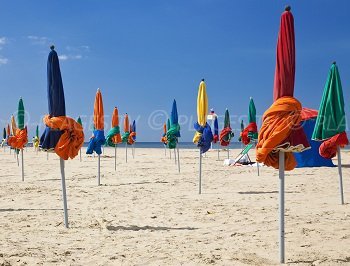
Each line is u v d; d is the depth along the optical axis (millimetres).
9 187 13430
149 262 5113
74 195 11461
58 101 6902
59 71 6953
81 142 7129
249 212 8469
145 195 11266
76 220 7977
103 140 13719
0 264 5012
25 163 27531
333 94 8641
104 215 8477
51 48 6918
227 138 26781
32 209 9305
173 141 17984
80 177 16719
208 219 7871
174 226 7328
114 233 6820
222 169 19469
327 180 13852
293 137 4914
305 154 18812
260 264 4906
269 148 4906
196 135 11492
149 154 40781
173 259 5211
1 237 6570
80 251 5676
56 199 10789
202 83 11344
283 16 4984
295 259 5078
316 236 6246
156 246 5879
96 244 6062
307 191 11391
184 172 18203
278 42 5016
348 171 16781
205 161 26375
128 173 18141
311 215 7945
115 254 5500
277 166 5211
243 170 18703
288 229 6711
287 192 11258
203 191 11945
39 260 5227
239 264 4918
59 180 15727
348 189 11758
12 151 52688
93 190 12461
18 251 5633
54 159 32906
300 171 16953
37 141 48719
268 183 13523
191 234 6660
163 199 10492
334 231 6543
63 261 5195
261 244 5883
